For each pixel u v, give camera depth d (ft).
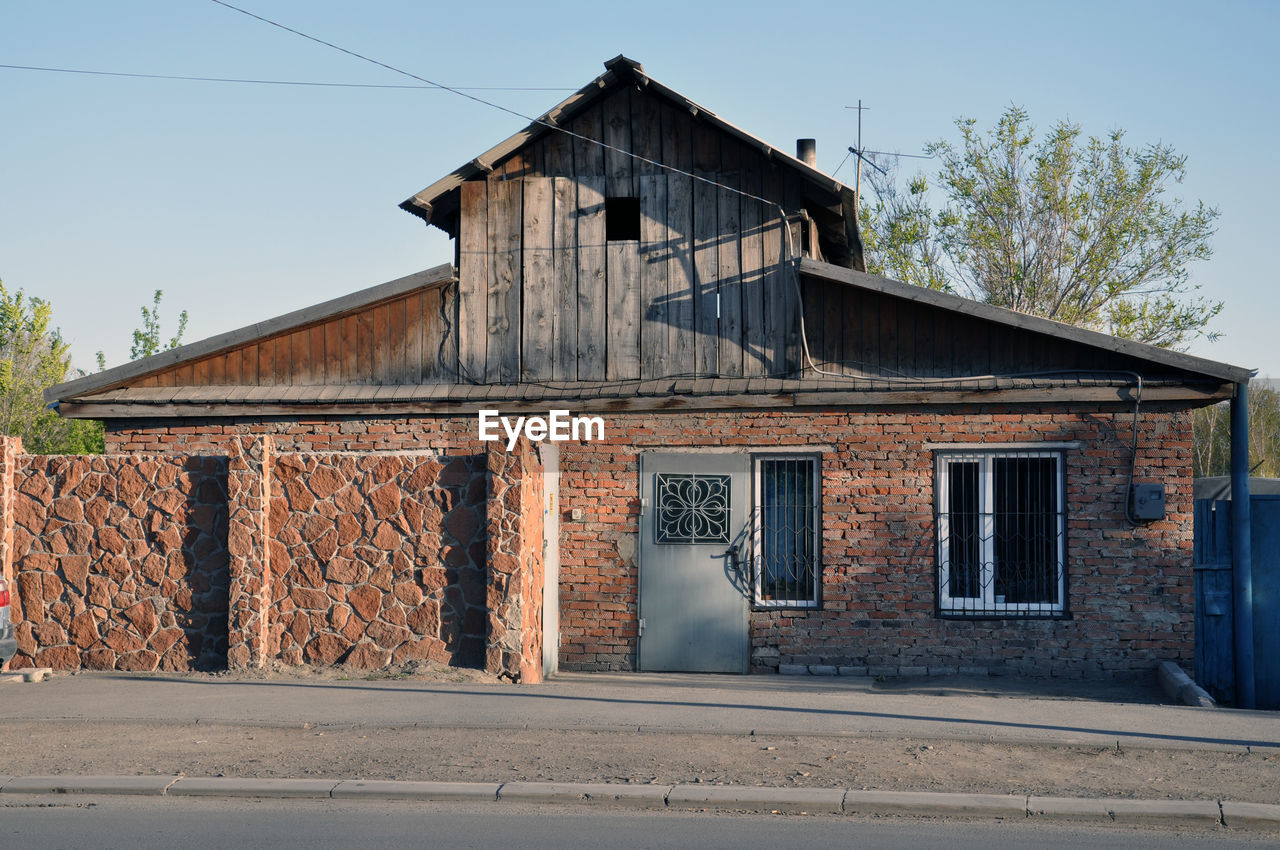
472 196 49.14
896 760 26.76
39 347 112.27
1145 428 42.73
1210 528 42.91
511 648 37.93
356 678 37.42
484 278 48.62
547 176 48.91
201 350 47.93
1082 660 42.50
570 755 27.22
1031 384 42.86
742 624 44.60
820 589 44.42
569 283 48.29
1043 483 43.60
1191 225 110.01
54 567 39.81
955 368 44.55
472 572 38.83
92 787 24.64
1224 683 42.45
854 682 41.63
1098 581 42.65
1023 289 112.37
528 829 21.79
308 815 22.90
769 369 46.55
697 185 47.98
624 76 48.06
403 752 27.53
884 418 44.29
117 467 39.91
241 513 38.73
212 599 39.29
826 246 57.47
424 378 48.29
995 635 43.01
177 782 24.75
